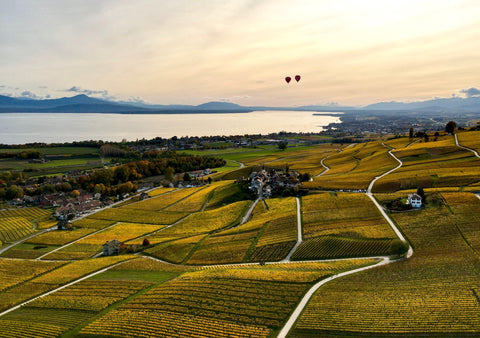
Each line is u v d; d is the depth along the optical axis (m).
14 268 123.62
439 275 84.69
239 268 101.50
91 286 102.19
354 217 129.12
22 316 87.94
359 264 96.06
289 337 67.75
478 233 104.25
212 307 80.69
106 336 73.62
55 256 134.88
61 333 78.25
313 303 77.38
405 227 115.06
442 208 123.19
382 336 66.12
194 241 133.88
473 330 64.88
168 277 105.00
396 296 77.50
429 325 67.31
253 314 76.56
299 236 121.00
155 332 73.06
